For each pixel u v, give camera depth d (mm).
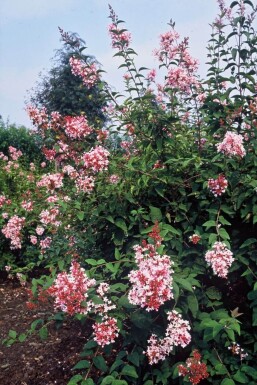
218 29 4391
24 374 4406
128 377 3326
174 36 4648
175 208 3730
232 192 3605
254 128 3787
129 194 3791
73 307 2955
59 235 4867
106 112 4727
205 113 4273
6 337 5281
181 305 3268
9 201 6523
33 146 14031
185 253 3568
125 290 3299
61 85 15062
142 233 3557
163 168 3826
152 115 3855
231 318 3090
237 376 3174
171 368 3344
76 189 4414
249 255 3576
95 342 3275
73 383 3125
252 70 4047
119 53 4324
